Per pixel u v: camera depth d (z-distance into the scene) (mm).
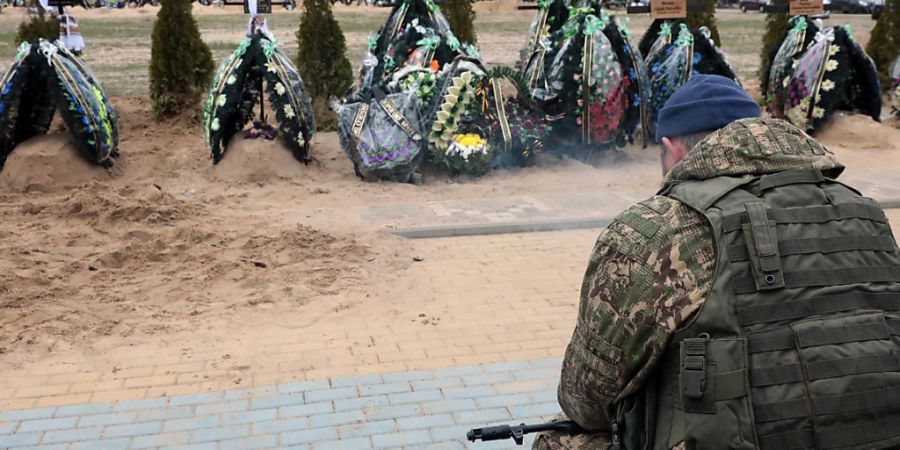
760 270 1828
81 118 9047
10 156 9055
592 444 2182
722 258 1852
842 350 1775
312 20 11984
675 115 2223
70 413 4344
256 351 5125
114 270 6504
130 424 4227
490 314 5742
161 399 4492
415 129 9375
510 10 35406
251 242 7113
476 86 9703
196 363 4957
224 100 9414
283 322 5590
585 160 10484
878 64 15234
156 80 11562
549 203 8672
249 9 9586
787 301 1814
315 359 5008
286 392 4566
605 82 9984
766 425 1748
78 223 7660
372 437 4090
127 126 11531
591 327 1984
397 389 4598
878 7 16391
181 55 11516
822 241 1879
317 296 6039
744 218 1884
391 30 10578
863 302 1847
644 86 10469
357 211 8266
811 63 11500
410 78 9711
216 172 9500
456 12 13055
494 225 7758
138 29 26938
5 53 19297
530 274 6605
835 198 1956
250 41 9547
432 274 6574
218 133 9461
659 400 1929
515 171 10031
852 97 12211
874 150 11250
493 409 4375
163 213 7809
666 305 1861
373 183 9383
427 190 9195
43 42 9023
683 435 1834
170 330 5434
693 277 1860
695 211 1930
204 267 6582
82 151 9227
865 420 1763
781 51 12047
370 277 6441
